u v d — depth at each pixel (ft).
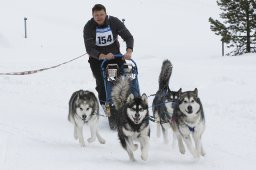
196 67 68.54
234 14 97.09
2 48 92.68
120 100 32.27
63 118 40.63
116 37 38.50
